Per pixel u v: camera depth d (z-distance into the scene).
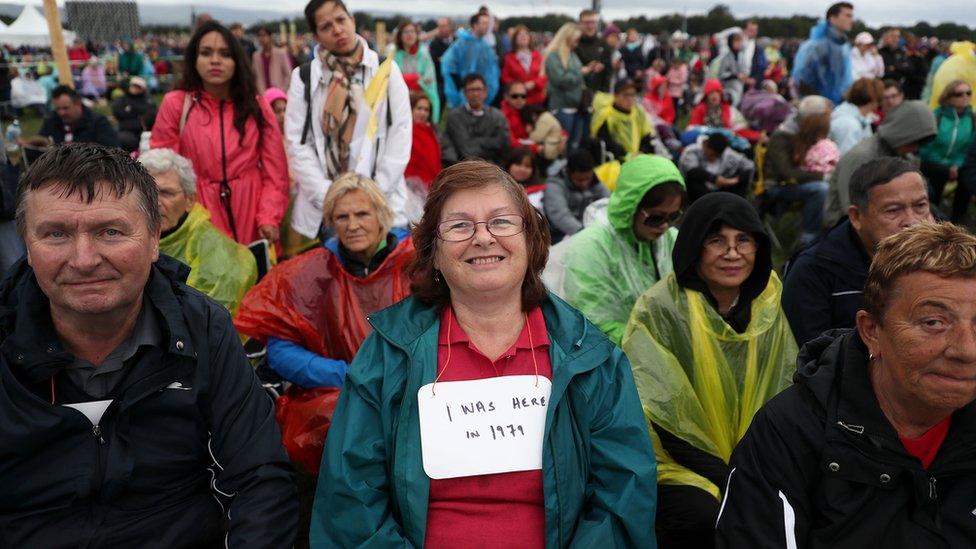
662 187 3.36
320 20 4.44
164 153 3.42
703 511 2.42
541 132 8.41
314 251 3.25
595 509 2.00
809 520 1.85
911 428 1.77
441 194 1.99
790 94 14.30
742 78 15.23
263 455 2.04
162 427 1.93
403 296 3.17
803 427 1.82
